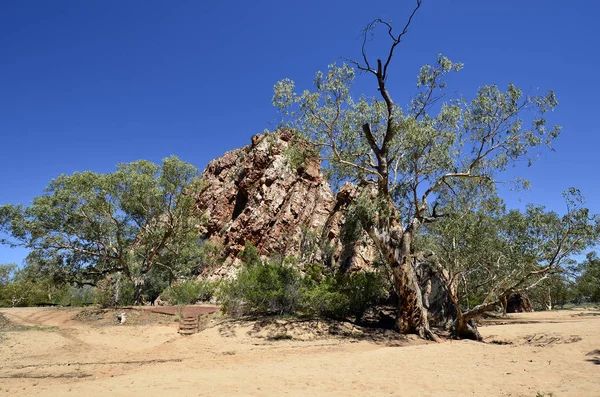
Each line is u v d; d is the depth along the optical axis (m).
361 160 22.30
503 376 10.46
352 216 21.98
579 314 38.81
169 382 9.93
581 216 17.30
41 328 20.34
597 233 17.17
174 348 16.36
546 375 10.28
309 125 20.89
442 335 20.88
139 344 17.67
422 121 19.75
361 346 17.31
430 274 23.59
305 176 58.81
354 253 37.41
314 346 16.98
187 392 8.76
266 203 55.72
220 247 53.72
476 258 20.70
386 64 21.17
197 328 20.44
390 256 20.42
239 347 16.67
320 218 53.47
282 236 52.06
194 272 48.84
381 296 25.62
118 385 9.59
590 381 9.24
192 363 13.34
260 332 18.95
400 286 20.36
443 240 21.91
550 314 40.72
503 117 19.56
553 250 18.34
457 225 20.66
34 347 16.00
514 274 19.91
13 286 45.31
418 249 23.69
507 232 21.30
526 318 34.94
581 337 16.73
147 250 37.81
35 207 31.89
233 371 11.66
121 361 13.80
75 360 13.99
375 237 20.59
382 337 19.30
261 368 12.10
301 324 20.20
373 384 9.72
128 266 35.91
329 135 21.02
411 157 21.00
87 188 33.31
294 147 22.34
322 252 43.94
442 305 23.48
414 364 12.69
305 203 55.47
